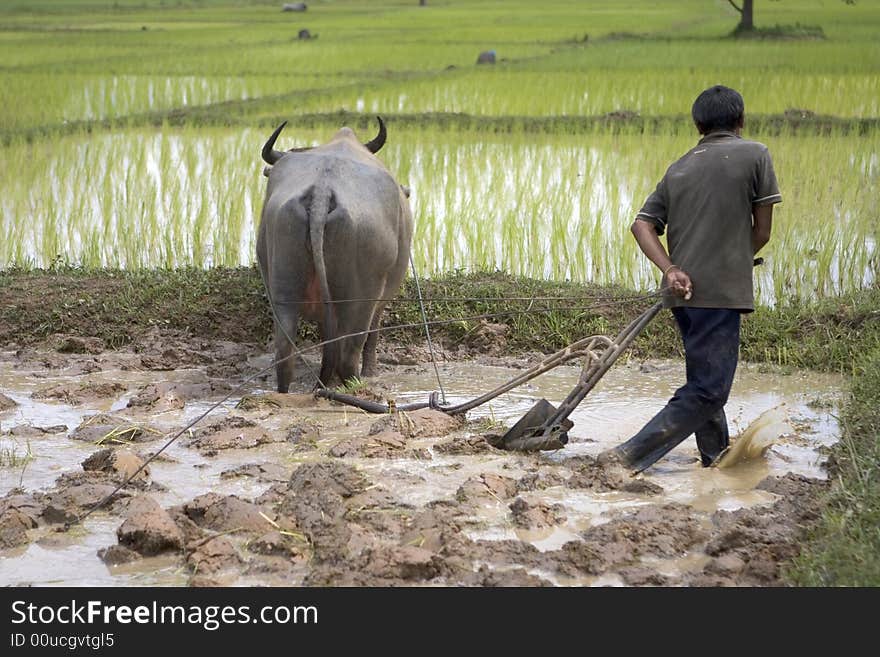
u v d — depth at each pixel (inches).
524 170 494.6
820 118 629.9
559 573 155.5
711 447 207.3
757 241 196.1
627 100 723.4
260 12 2506.2
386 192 233.6
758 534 163.0
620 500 185.9
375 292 235.5
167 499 183.2
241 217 405.1
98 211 428.5
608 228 398.6
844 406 232.1
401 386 265.3
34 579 154.5
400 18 2047.2
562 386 264.7
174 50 1227.9
